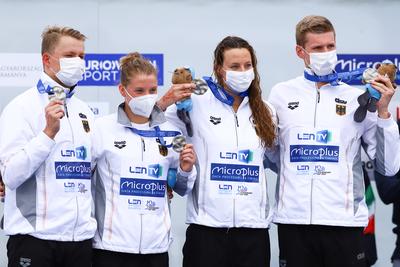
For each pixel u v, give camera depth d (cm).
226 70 908
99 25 1195
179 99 904
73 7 1193
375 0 1209
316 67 927
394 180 1027
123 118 900
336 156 925
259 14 1202
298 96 948
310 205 917
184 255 936
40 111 865
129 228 880
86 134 888
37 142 824
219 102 934
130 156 891
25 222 848
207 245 912
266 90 1205
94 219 882
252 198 914
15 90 1190
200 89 905
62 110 824
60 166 860
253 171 918
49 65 873
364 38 1212
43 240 846
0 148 852
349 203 920
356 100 940
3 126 858
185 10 1199
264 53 1204
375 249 1190
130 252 879
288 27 1204
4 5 1188
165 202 909
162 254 902
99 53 1195
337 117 931
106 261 883
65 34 868
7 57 1188
